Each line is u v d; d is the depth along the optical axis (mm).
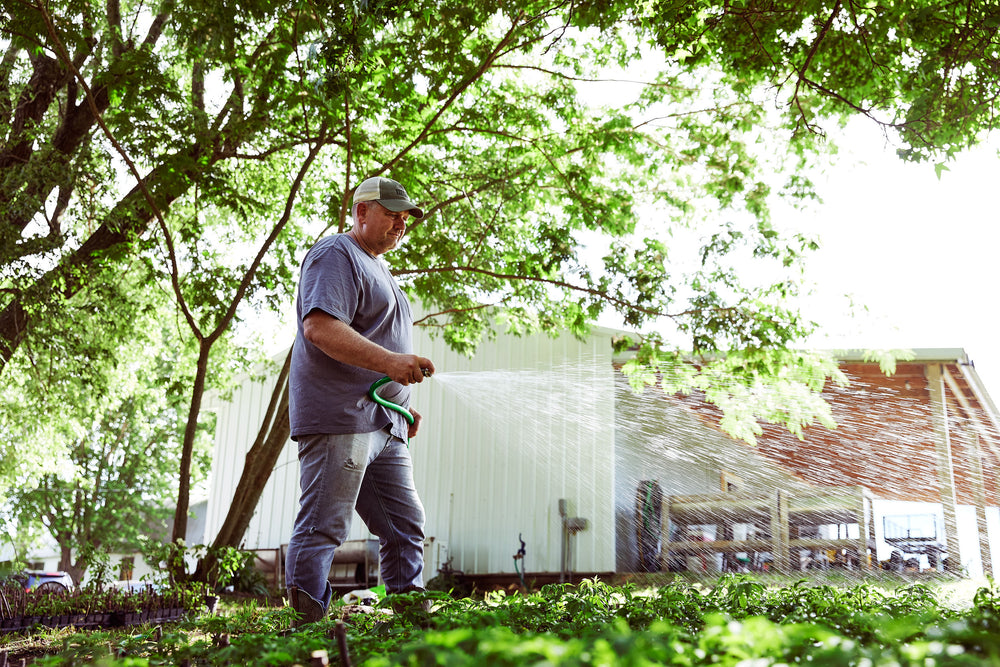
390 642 2240
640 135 11078
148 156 9336
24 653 3914
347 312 3789
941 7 5703
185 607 6262
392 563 4113
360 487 4090
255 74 9711
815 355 10570
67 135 11672
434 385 16219
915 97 5918
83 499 31000
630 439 12891
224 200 10148
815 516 10883
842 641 1401
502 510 15008
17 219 10469
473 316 12641
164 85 9227
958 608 4059
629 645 1280
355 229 4195
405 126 10305
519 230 12336
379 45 8133
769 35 6297
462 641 1535
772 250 10484
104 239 11266
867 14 6031
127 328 12391
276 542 17562
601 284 10844
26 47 8789
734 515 11289
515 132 11203
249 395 19516
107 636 2787
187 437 9602
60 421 14719
